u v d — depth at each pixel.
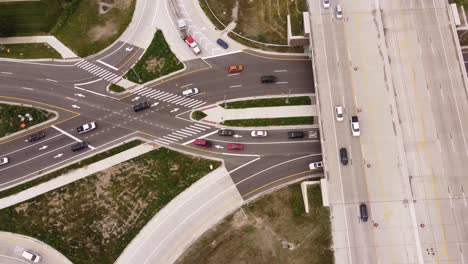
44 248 96.94
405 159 91.38
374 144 92.81
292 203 97.62
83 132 104.94
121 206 99.44
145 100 107.81
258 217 97.12
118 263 95.62
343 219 89.25
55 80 110.00
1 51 112.12
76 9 114.31
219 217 97.81
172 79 109.19
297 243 94.12
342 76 97.12
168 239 96.75
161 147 103.88
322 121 94.81
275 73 108.31
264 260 93.69
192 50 110.50
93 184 101.06
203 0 114.19
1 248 97.19
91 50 111.88
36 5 114.56
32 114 106.94
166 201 99.38
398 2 102.81
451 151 92.31
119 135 105.25
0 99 108.81
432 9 102.06
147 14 114.06
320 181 96.00
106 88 109.00
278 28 111.12
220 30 112.44
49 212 99.38
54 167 102.94
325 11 102.06
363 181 90.94
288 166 101.50
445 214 88.44
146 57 111.12
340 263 87.31
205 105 106.88
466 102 95.38
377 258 86.88
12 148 104.56
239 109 106.00
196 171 101.62
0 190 101.31
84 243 97.00
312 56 98.88
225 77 108.69
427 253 86.50
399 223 88.31
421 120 94.81
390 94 95.69
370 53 98.56
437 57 98.62
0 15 113.44
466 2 109.62
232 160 102.38
